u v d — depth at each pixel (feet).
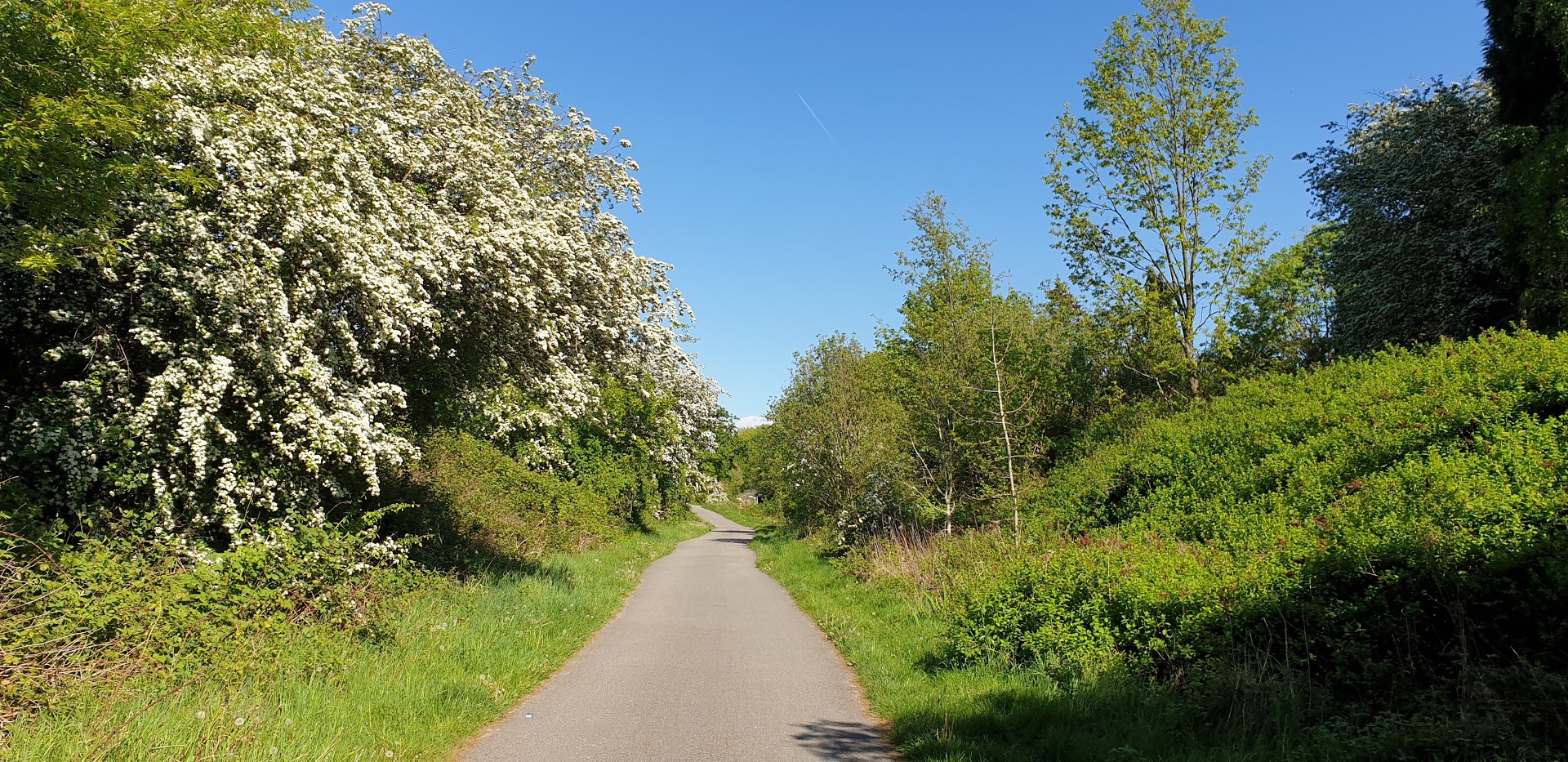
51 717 16.89
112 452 25.23
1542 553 17.58
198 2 21.84
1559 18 45.73
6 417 24.67
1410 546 19.13
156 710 17.12
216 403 24.58
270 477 27.12
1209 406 51.85
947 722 19.57
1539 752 13.67
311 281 27.27
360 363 29.19
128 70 20.86
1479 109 59.62
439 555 42.42
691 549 94.22
